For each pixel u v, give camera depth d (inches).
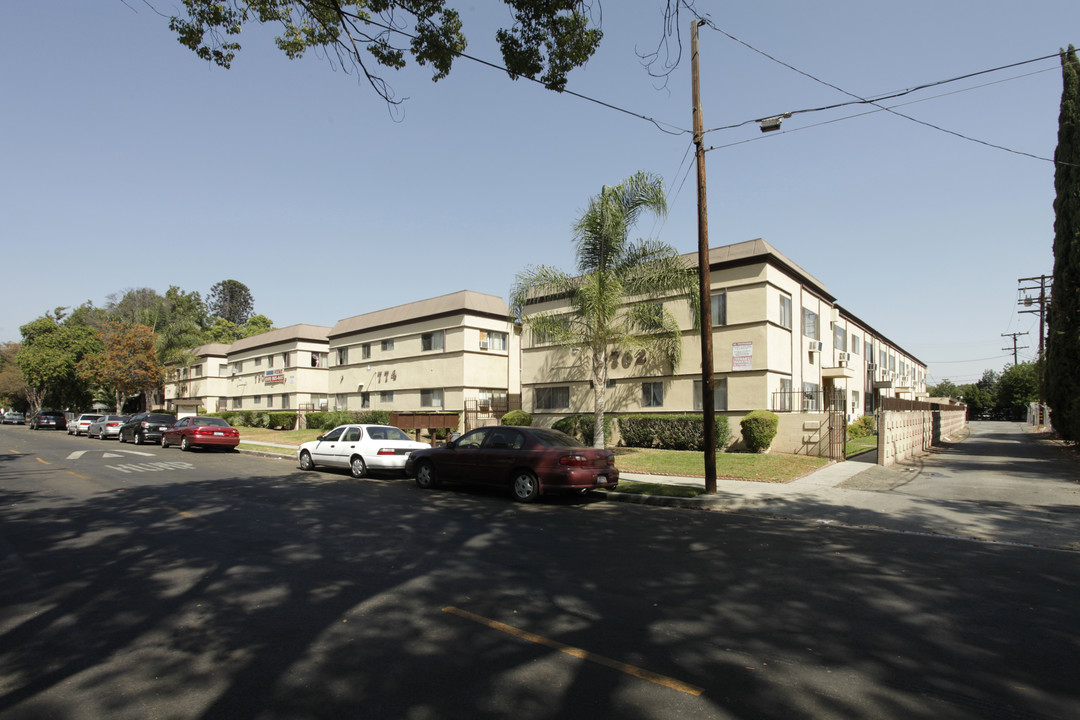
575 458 448.5
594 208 701.3
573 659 169.0
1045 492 507.5
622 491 494.6
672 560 282.0
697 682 155.0
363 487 535.5
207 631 190.1
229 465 727.7
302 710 140.4
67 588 234.1
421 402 1323.8
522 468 460.8
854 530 365.7
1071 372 802.2
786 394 822.5
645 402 884.6
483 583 241.8
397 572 257.4
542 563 274.1
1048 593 235.5
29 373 2229.3
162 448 986.7
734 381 801.6
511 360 1322.6
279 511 404.8
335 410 1551.4
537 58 366.3
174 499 452.4
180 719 136.2
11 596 224.4
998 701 146.2
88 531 337.4
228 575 252.1
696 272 714.8
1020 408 2854.3
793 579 251.8
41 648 176.9
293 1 343.0
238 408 1998.0
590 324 735.1
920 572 265.4
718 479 576.7
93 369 1921.8
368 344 1492.4
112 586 236.8
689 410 836.6
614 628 193.3
